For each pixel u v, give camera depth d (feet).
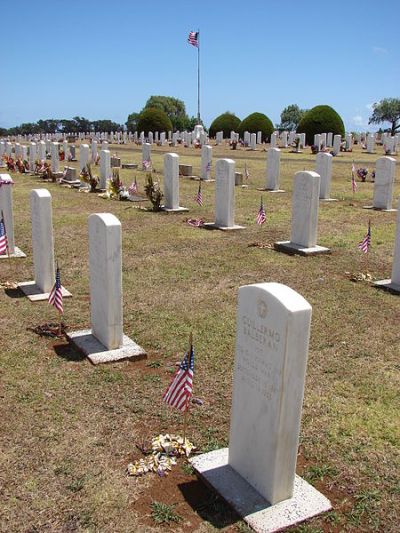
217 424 18.78
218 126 222.69
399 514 14.64
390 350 24.97
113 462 16.57
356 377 22.30
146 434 18.08
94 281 24.25
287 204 64.13
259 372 14.52
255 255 41.22
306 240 42.29
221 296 31.65
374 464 16.70
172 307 29.73
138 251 41.68
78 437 17.76
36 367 22.48
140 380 21.62
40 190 30.86
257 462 14.89
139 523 14.14
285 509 14.39
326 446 17.57
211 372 22.40
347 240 46.57
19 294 31.58
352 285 34.42
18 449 17.04
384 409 19.88
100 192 73.00
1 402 19.76
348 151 151.12
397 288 33.35
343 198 69.77
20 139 246.06
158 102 354.95
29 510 14.47
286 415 14.03
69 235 47.03
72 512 14.44
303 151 147.54
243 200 66.90
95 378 21.62
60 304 25.40
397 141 157.99
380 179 61.21
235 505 14.49
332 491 15.52
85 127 353.72
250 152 145.48
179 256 40.47
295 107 369.91
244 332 14.98
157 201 58.44
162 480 15.84
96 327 24.67
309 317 13.67
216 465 16.10
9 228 38.99
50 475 15.88
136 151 150.41
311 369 22.97
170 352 24.18
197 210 60.08
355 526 14.19
